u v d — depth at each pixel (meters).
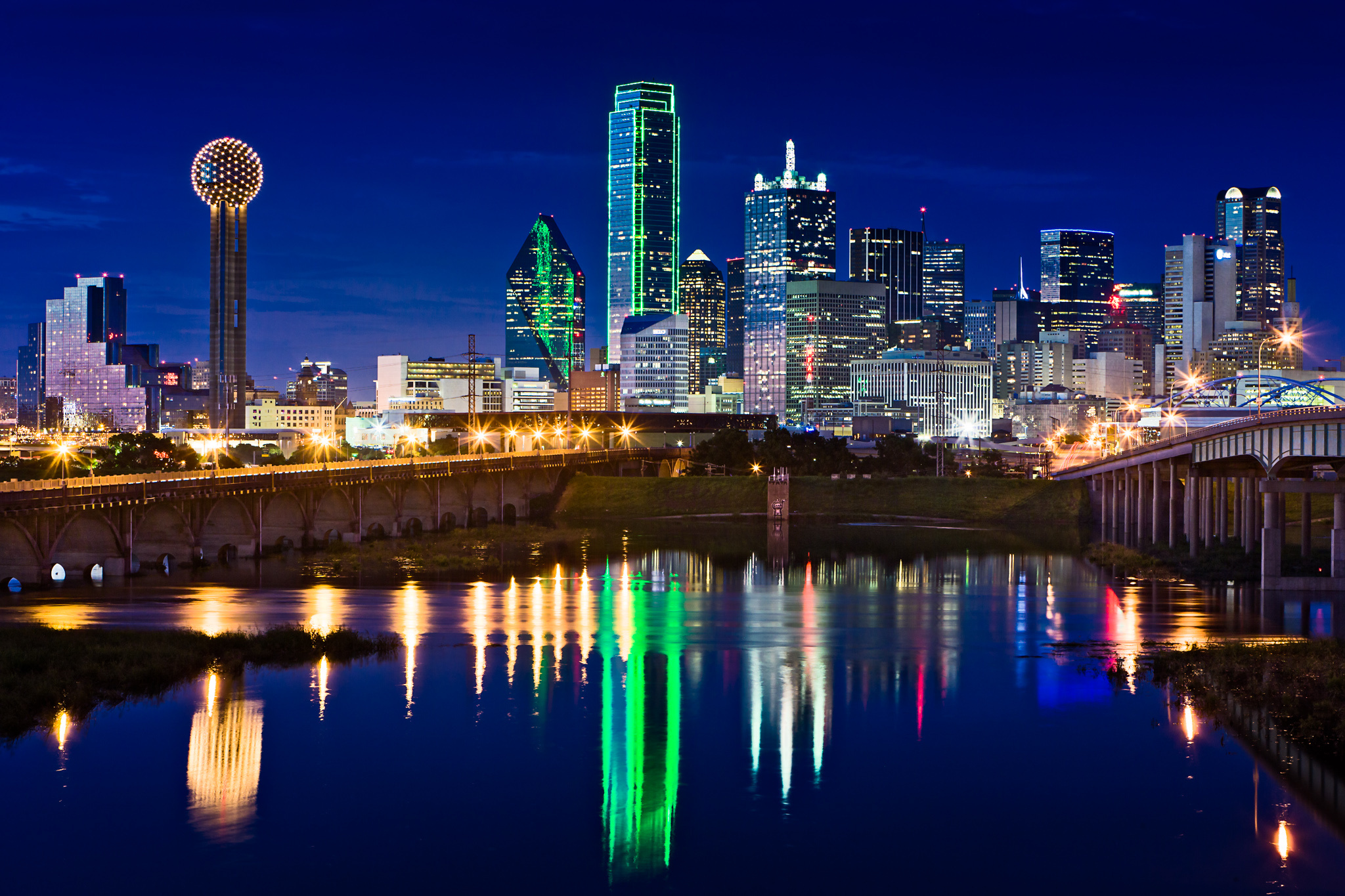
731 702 93.38
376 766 78.31
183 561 181.12
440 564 187.12
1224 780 76.00
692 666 105.69
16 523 147.00
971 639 119.19
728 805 72.50
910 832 68.50
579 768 78.25
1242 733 85.25
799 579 170.00
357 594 149.12
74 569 165.62
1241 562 181.50
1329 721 86.50
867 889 61.91
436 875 63.41
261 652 107.62
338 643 111.19
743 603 143.62
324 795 73.56
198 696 93.69
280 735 84.31
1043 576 174.00
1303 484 149.62
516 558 199.50
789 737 84.75
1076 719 88.69
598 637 119.00
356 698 93.56
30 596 144.00
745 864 64.88
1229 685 96.44
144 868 64.00
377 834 68.12
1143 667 105.56
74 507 154.88
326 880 62.81
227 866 64.31
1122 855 65.56
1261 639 118.31
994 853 65.94
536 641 116.88
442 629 122.56
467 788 74.88
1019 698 94.69
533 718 88.69
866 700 94.00
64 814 70.56
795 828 69.12
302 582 162.50
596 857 65.50
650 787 75.06
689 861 65.06
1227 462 178.38
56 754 80.06
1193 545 199.50
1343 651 107.00
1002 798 73.44
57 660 99.31
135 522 173.00
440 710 90.56
